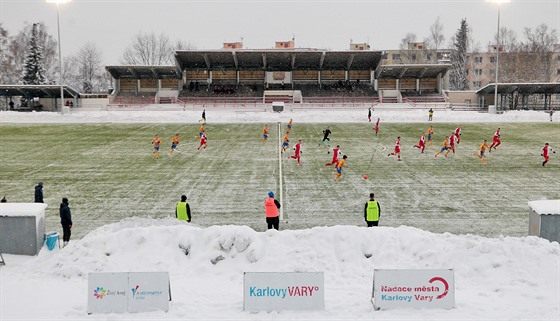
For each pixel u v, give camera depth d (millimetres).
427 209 23484
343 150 39031
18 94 74812
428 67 79062
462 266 13969
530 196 25734
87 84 122625
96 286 12047
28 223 16391
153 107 75250
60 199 25375
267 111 71000
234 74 87125
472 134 47469
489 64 134125
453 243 14781
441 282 12078
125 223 18406
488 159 35438
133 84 84812
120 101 79312
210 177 30109
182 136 46438
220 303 12492
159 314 11859
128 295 12055
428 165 33406
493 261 13781
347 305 12305
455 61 111188
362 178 29797
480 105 76750
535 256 13672
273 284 12086
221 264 14672
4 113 61969
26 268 15102
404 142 42844
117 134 47688
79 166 33406
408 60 131125
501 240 14695
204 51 77312
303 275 12117
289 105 75062
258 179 29562
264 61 80188
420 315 11672
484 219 21953
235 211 23250
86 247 15156
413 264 14367
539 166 33062
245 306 12031
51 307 12203
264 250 14852
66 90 73438
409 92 83812
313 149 39562
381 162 34438
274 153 37875
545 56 117000
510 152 38125
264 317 11688
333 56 79625
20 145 41625
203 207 23891
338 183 28578
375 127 49062
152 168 32719
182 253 15109
